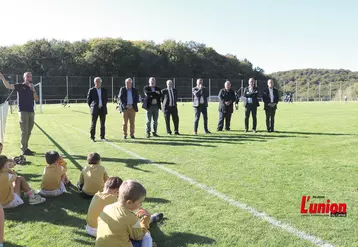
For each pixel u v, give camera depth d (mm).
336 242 3318
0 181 4152
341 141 9570
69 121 17406
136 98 10328
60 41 73312
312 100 68938
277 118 18266
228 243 3324
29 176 5906
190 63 79938
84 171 4742
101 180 4699
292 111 25234
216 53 86938
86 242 3430
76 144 9352
